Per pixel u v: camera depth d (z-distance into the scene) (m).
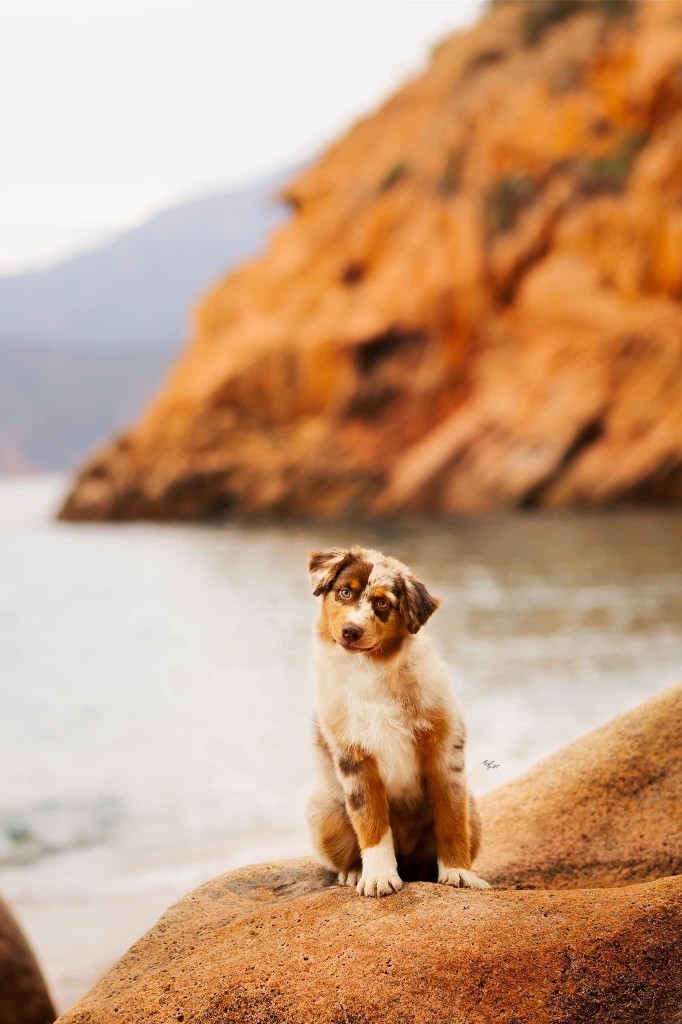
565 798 5.40
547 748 12.13
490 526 44.97
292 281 67.31
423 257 59.12
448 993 3.71
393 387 58.44
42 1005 6.79
